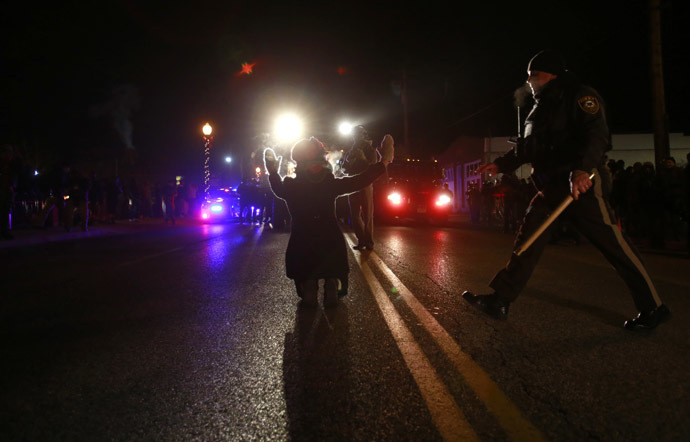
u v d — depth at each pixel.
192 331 4.30
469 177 34.94
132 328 4.42
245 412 2.71
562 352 3.60
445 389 2.96
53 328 4.45
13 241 12.71
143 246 11.80
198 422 2.61
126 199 26.16
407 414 2.64
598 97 3.99
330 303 5.06
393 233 15.07
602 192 4.08
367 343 3.85
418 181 20.25
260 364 3.45
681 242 12.24
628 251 4.04
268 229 17.70
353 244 11.26
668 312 4.07
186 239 13.72
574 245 11.17
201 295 5.82
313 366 3.38
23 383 3.17
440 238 13.14
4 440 2.45
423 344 3.81
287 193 5.10
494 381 3.07
